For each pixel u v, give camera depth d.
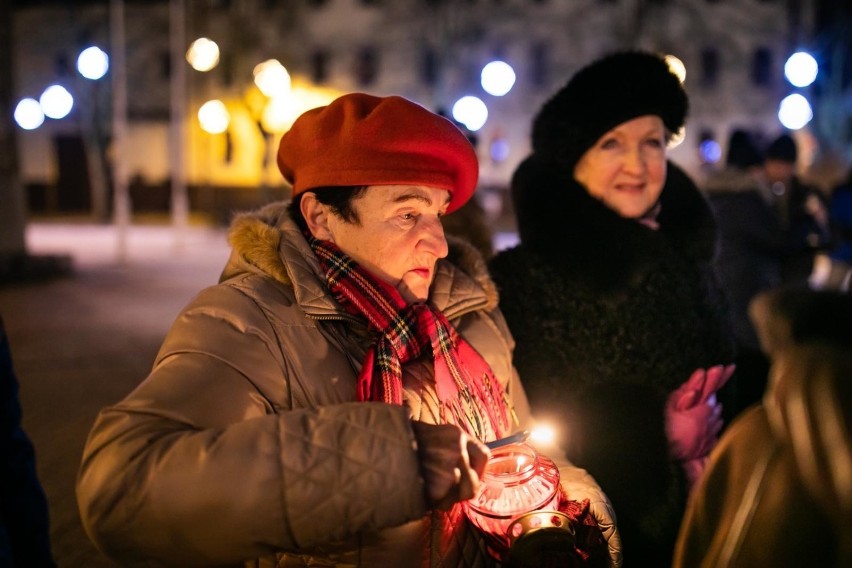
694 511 1.07
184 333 1.43
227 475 1.18
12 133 12.32
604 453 2.03
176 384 1.32
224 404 1.34
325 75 33.38
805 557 0.87
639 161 2.16
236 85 33.03
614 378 2.06
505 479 1.40
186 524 1.18
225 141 33.34
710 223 2.31
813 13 29.27
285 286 1.56
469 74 32.31
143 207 34.31
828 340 0.86
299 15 33.09
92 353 7.07
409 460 1.20
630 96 2.11
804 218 5.95
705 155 24.19
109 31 34.19
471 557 1.50
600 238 2.07
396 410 1.25
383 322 1.53
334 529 1.19
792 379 0.85
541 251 2.15
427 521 1.46
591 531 1.44
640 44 27.95
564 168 2.22
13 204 12.41
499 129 32.22
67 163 35.41
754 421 1.02
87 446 1.28
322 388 1.45
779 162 5.95
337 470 1.19
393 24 32.69
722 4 31.34
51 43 34.34
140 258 16.41
